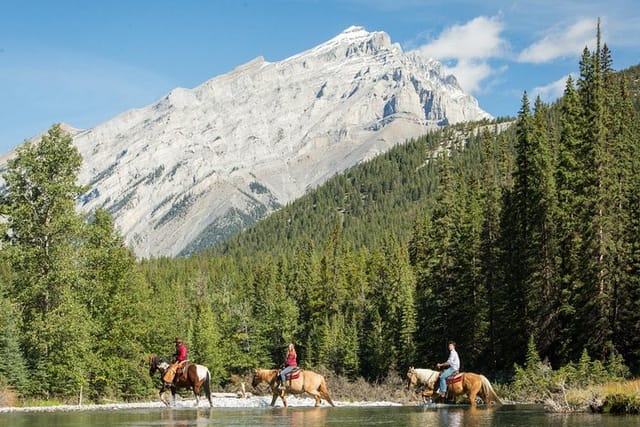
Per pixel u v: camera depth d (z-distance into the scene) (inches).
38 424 842.2
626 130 2513.5
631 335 1919.3
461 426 726.5
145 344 2500.0
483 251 2465.6
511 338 2255.2
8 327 1909.4
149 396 2352.4
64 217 1836.9
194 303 5255.9
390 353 3184.1
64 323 1791.3
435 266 2778.1
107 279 2166.6
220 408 1240.2
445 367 1173.7
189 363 1268.5
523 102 2362.2
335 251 5866.1
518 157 2367.1
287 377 1237.7
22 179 1855.3
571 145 2267.5
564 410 976.9
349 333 3540.8
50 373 1900.8
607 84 2623.0
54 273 1817.2
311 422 816.9
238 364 3964.1
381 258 5004.9
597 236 1918.1
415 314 3034.0
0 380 1827.0
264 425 768.3
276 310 4222.4
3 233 1797.5
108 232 2191.2
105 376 2181.3
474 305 2456.9
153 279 5757.9
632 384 983.0
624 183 2171.5
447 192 2994.6
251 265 7864.2
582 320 1940.2
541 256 2176.4
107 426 778.8
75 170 1919.3
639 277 1899.6
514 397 1585.9
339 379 2566.4
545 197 2174.0
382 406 1286.9
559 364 2042.3
